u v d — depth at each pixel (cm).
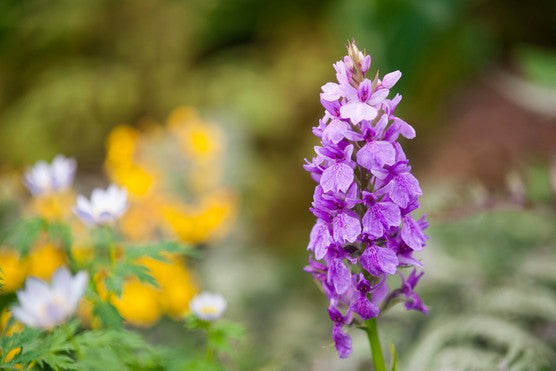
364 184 127
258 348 307
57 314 129
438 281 254
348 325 131
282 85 627
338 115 126
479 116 479
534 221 270
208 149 389
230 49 700
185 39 668
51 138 654
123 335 142
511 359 204
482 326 218
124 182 337
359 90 123
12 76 716
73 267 172
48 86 673
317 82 624
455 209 237
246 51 693
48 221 180
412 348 229
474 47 587
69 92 659
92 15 686
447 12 502
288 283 396
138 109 659
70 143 653
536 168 282
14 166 647
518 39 623
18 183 324
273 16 686
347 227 123
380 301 130
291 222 562
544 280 244
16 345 135
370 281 130
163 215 342
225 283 378
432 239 270
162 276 303
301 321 345
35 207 284
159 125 650
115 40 686
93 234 188
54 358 133
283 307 368
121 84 655
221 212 348
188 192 389
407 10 498
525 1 630
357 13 509
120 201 175
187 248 165
